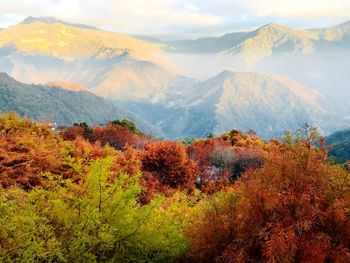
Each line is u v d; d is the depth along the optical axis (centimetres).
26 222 564
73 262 560
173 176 2117
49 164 1197
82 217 603
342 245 572
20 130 1538
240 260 599
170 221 757
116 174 1143
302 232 594
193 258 694
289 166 654
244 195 677
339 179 640
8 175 1102
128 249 642
